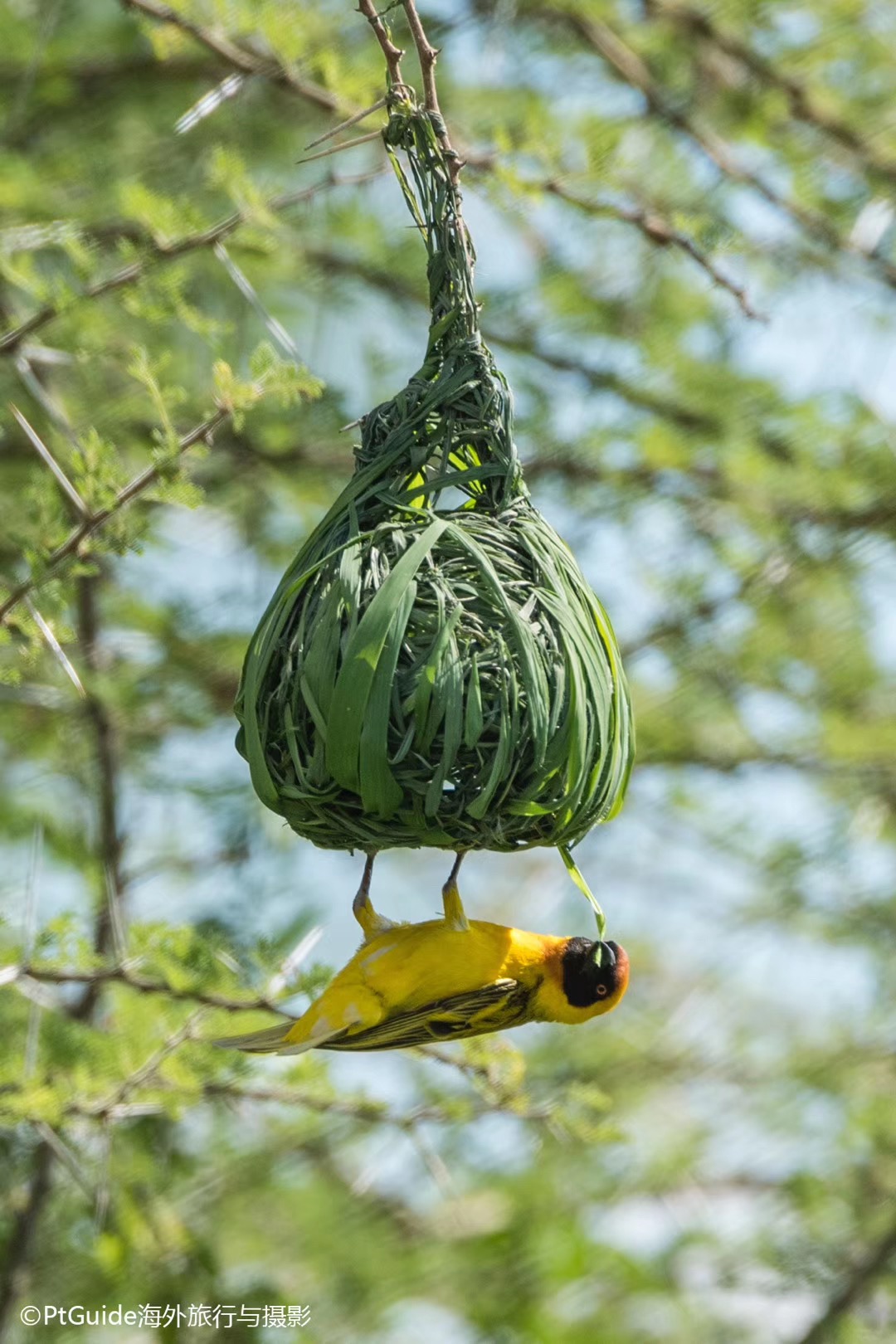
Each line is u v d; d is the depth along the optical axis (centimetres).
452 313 957
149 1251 1617
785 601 1925
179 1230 1661
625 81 1745
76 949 1123
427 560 891
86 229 1511
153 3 1240
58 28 1789
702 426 1811
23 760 1855
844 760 1980
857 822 2058
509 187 1264
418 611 881
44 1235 1686
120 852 1633
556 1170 2117
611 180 1291
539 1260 2038
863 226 1762
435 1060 1209
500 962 1053
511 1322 2017
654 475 1783
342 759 856
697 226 1266
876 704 2080
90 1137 1560
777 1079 2297
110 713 1658
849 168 1844
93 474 1031
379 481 945
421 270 1825
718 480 1773
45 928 1122
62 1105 1173
